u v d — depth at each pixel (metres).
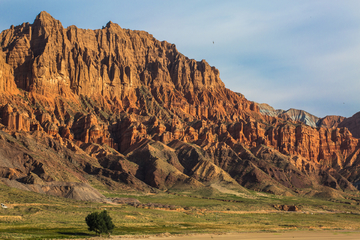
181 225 191.62
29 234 136.50
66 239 133.00
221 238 157.50
